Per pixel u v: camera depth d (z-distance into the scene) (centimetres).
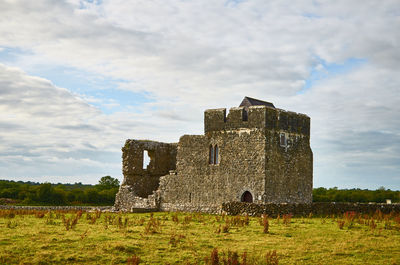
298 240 2661
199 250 2386
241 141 4666
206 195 4847
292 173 4788
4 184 9881
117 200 5400
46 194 7775
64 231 2789
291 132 4816
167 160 5897
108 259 2188
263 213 3803
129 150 5475
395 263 2183
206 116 4972
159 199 5019
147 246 2430
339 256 2308
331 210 4103
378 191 9756
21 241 2453
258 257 2234
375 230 3025
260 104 5156
